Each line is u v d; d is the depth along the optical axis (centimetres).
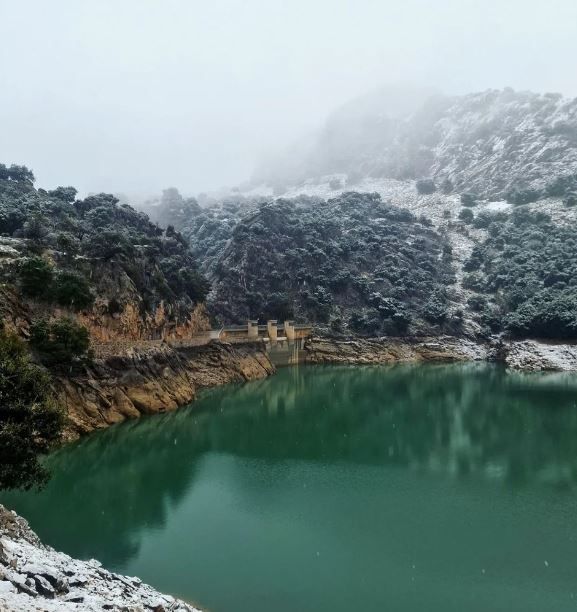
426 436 7419
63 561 2803
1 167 13625
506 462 6138
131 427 7456
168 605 2761
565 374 12456
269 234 17312
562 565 3706
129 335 8912
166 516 4616
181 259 13050
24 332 6875
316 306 15888
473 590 3403
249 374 11906
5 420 3419
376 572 3628
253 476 5684
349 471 5850
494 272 17388
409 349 15312
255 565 3728
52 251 8456
